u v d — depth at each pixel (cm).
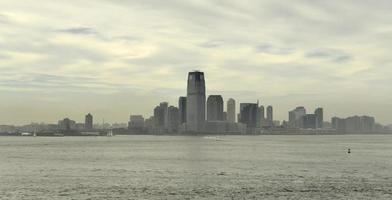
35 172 11262
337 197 7431
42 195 7612
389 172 11294
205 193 7800
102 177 10119
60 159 16062
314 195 7612
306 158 16650
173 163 14125
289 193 7806
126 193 7794
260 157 17238
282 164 13738
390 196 7538
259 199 7250
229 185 8762
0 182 9212
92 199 7244
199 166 12962
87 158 16650
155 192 7906
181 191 8012
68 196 7512
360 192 7925
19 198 7338
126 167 12656
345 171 11531
